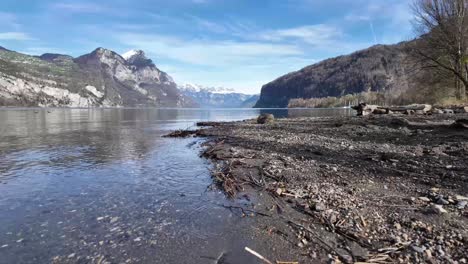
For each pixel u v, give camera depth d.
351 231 6.66
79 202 9.46
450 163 11.09
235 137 24.48
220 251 6.21
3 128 39.38
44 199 9.80
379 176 10.44
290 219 7.64
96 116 80.44
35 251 6.34
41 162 16.14
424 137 16.78
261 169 12.56
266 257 5.88
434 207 7.41
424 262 5.36
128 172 13.59
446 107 36.22
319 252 5.99
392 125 23.05
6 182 11.95
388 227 6.77
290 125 32.44
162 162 15.91
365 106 37.81
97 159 16.97
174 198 9.73
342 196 8.76
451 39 37.00
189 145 22.80
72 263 5.85
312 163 13.03
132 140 26.31
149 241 6.73
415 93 53.16
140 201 9.48
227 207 8.77
